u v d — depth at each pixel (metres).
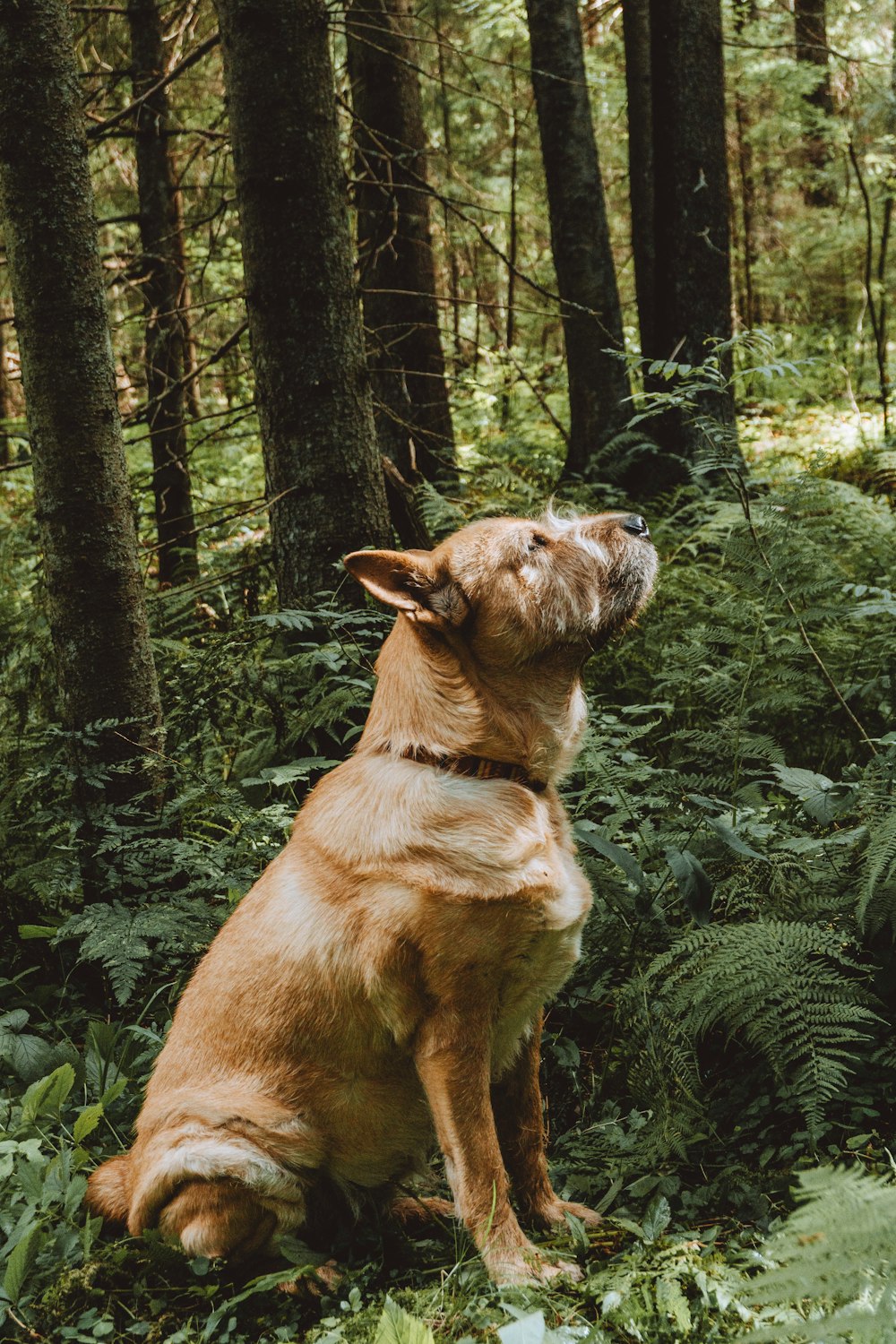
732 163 20.09
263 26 4.95
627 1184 3.27
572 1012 3.94
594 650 3.31
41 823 4.48
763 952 3.24
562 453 11.37
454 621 3.08
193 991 3.26
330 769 4.88
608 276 9.64
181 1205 2.98
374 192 9.33
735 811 3.80
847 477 9.26
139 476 7.95
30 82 4.05
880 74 16.62
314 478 5.19
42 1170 3.07
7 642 5.78
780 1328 1.98
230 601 6.39
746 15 16.28
